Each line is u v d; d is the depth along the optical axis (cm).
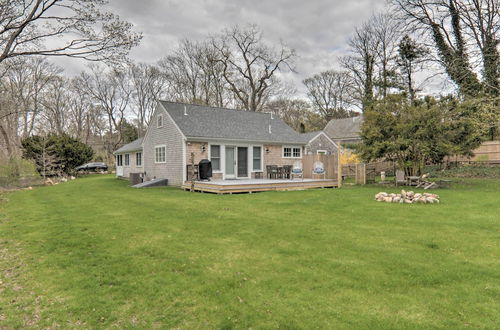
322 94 4447
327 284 355
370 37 3055
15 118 3291
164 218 752
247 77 3534
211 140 1648
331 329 266
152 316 296
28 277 395
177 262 437
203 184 1377
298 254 462
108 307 314
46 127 4006
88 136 4472
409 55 2362
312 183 1499
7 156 2322
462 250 471
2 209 953
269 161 1866
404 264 413
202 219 732
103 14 1210
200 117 1806
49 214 840
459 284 350
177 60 3622
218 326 277
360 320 279
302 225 653
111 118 4266
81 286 364
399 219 700
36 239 573
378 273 385
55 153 2506
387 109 1471
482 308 296
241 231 609
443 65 1803
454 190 1239
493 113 1339
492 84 1661
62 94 4078
